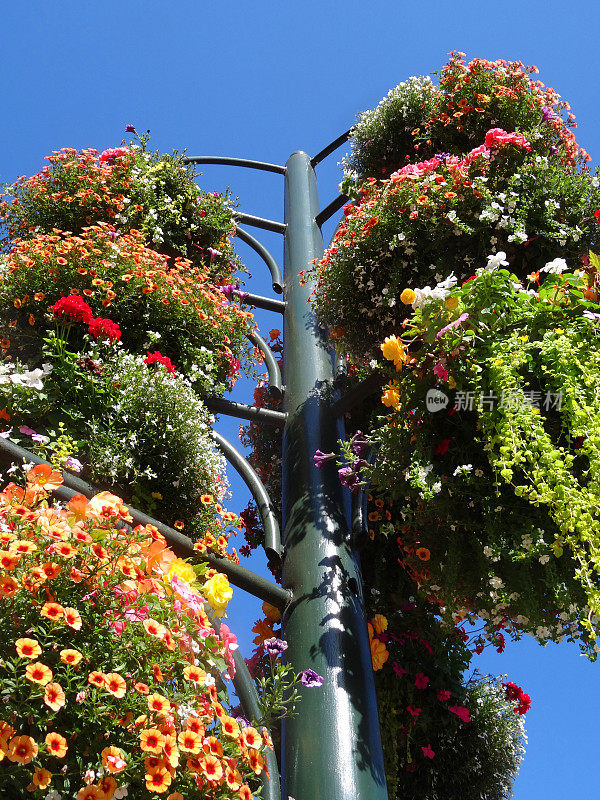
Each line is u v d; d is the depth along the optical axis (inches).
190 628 79.0
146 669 70.2
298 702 127.1
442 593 113.4
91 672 66.9
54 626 67.1
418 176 151.6
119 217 185.5
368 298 153.3
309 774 116.8
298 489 164.4
